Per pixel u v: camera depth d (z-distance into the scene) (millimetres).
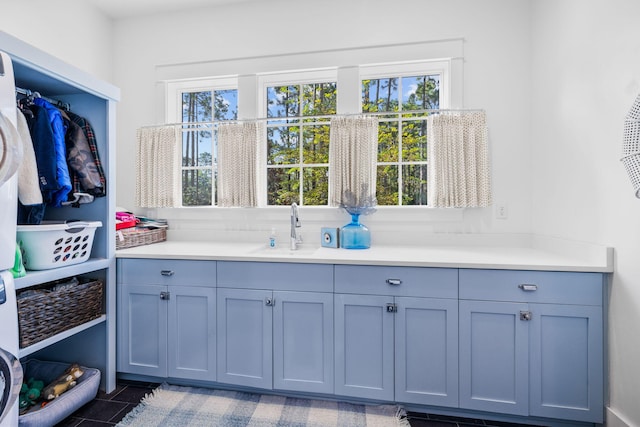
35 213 1594
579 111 1602
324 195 2389
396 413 1627
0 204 1129
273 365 1734
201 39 2455
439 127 2096
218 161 2363
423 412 1660
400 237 2197
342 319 1670
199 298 1812
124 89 2562
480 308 1545
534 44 2014
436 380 1593
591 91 1517
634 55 1271
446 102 2203
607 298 1436
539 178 1970
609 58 1400
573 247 1649
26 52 1334
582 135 1584
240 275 1762
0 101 1091
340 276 1668
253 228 2387
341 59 2264
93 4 2395
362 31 2240
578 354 1463
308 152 2404
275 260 1710
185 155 2562
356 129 2188
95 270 1767
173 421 1573
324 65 2281
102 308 1861
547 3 1873
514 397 1521
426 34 2164
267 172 2459
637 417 1283
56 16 2139
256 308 1751
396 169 2297
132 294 1883
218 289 1785
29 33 1976
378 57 2217
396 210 2201
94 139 1826
